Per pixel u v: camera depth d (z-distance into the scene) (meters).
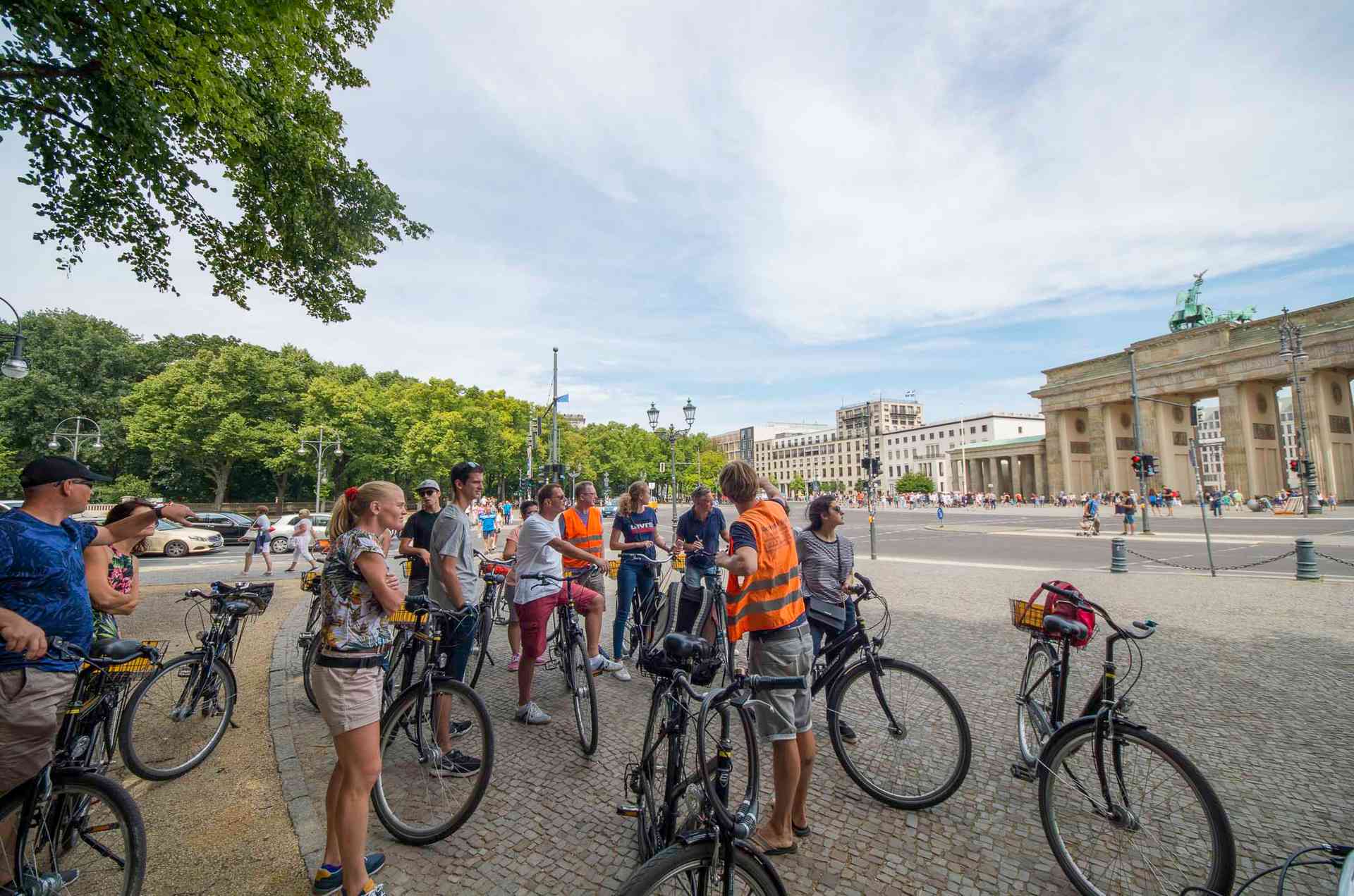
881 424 141.00
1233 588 10.83
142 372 50.50
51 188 8.03
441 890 2.90
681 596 6.12
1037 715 3.87
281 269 11.12
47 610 2.73
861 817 3.53
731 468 3.40
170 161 8.20
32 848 2.59
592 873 3.03
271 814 3.61
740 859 2.15
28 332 46.91
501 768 4.17
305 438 46.44
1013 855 3.16
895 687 3.79
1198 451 13.00
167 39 6.05
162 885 2.94
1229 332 57.28
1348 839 3.17
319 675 2.83
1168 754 2.77
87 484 3.09
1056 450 71.88
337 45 9.79
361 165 10.82
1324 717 4.76
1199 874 2.70
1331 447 51.81
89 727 3.20
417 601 3.97
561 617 4.96
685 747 2.80
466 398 52.84
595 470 81.19
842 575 4.33
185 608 9.64
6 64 5.93
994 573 13.70
